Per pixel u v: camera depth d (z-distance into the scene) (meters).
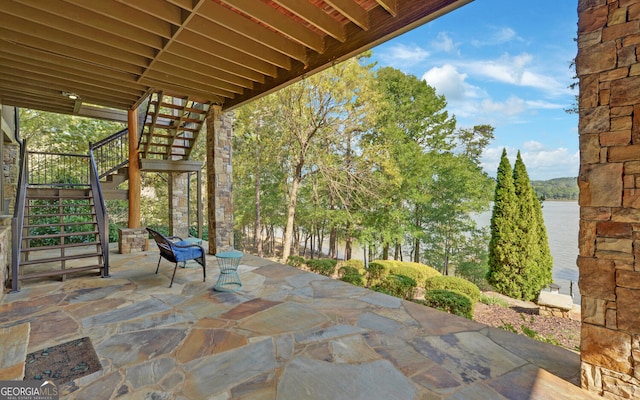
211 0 2.83
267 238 16.95
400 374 1.93
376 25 3.00
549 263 7.22
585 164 1.77
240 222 14.48
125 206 11.89
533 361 2.11
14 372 1.41
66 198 5.21
